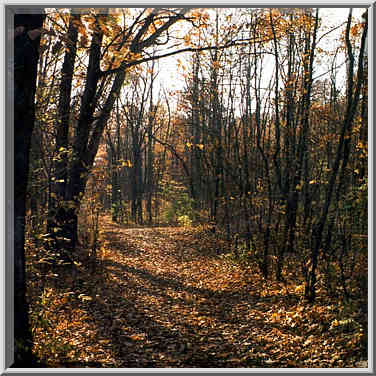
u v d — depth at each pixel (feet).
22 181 16.21
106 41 30.40
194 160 84.33
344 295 23.98
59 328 21.80
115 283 34.58
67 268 35.04
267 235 34.58
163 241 61.41
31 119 16.35
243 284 33.58
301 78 35.81
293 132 34.83
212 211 62.28
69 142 38.06
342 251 24.59
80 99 38.34
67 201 32.53
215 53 47.75
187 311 27.71
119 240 60.13
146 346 20.93
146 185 134.21
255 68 39.65
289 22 34.55
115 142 121.29
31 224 27.09
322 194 34.06
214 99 53.57
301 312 24.27
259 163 41.50
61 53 30.17
